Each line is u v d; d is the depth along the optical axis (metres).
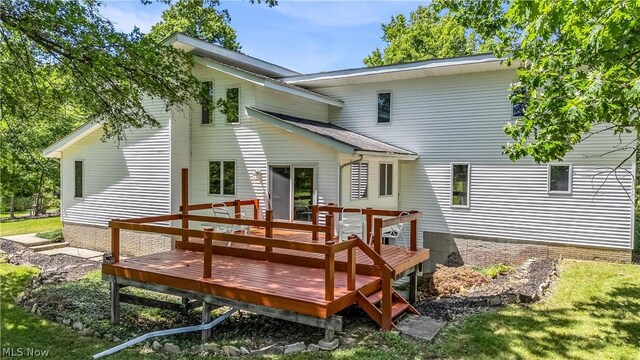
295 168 11.72
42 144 16.39
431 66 12.73
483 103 12.65
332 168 11.04
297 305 5.75
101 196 14.70
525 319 6.82
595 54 5.12
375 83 14.43
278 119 11.20
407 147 13.91
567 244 11.63
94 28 7.80
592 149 11.23
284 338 6.45
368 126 14.61
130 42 8.22
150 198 13.42
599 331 6.30
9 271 11.50
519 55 7.80
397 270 7.28
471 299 8.02
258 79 11.87
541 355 5.50
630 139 10.76
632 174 10.80
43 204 23.69
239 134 12.73
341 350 5.58
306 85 15.42
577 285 8.72
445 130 13.27
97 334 6.89
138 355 5.91
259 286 6.34
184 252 9.03
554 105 6.21
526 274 9.70
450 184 13.24
